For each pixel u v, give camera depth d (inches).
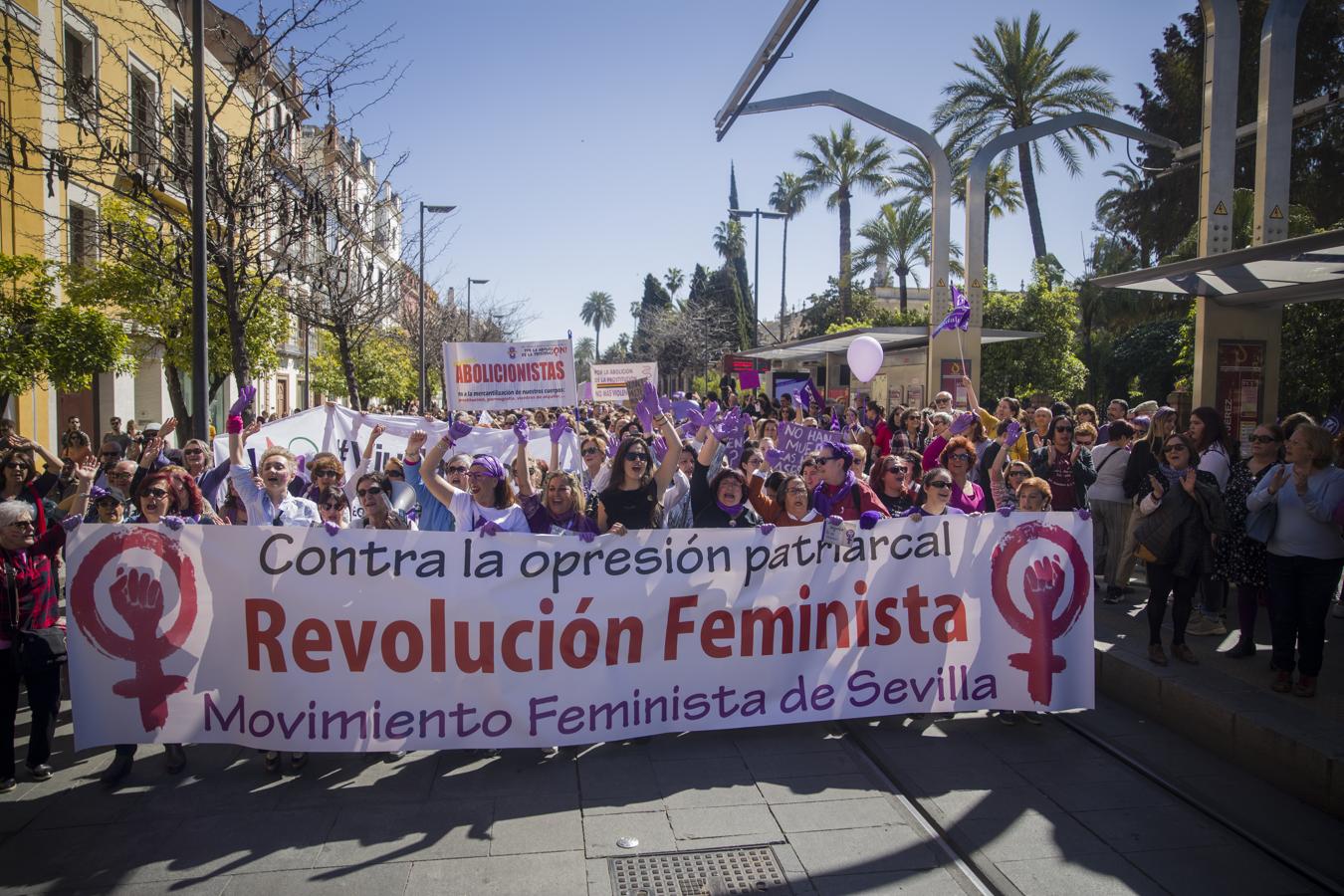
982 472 308.2
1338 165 932.0
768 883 140.2
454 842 152.9
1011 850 150.2
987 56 1186.0
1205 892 138.2
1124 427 301.9
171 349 531.2
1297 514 197.5
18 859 147.3
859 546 202.5
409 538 184.7
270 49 389.4
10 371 409.4
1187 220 1130.7
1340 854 149.4
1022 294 981.8
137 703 178.9
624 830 157.3
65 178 389.4
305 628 182.1
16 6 501.7
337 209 544.4
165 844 152.3
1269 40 311.9
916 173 1421.0
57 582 185.5
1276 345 345.1
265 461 207.0
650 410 215.8
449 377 373.7
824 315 2075.5
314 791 174.1
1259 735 180.2
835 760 190.1
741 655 197.0
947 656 205.3
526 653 187.2
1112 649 238.4
